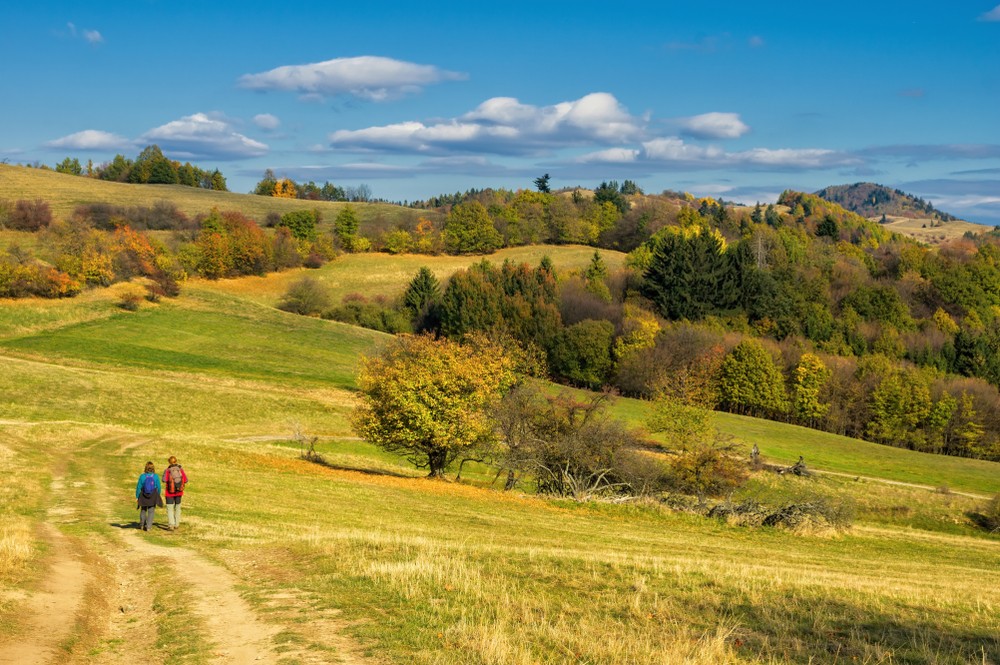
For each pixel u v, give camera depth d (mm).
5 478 27797
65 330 91312
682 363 97375
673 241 125688
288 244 146125
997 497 54000
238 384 76688
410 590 12719
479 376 43594
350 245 161000
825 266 141500
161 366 80375
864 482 63125
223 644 9977
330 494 31828
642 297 128250
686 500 42906
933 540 39562
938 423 93625
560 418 44875
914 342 113000
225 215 148375
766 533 36438
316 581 13641
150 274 114375
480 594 12812
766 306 121750
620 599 13531
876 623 12766
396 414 43000
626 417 80375
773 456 70375
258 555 16547
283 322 110438
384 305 132625
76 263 104750
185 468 35406
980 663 10406
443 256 161750
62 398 61031
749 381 98250
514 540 23672
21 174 187500
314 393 77312
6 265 97250
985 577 25422
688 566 18281
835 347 112500
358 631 10406
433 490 37875
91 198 171875
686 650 9953
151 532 19406
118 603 12562
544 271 127188
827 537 36812
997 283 132125
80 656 9609
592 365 107062
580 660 9500
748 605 13742
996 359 107438
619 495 42625
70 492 26688
